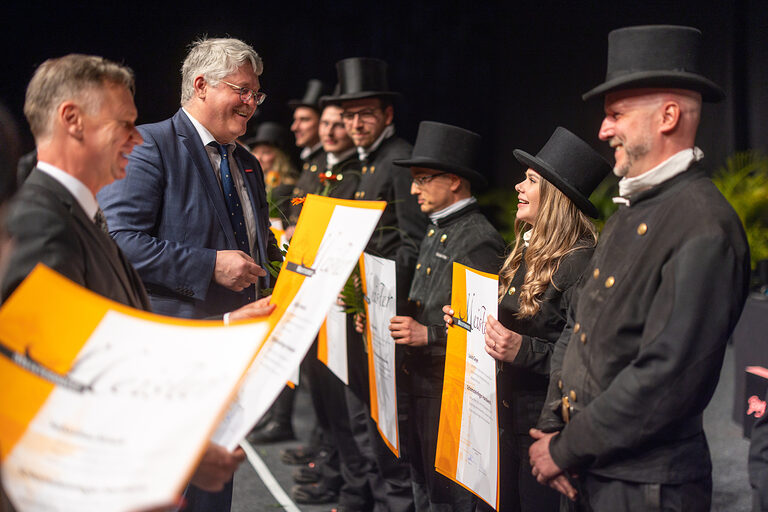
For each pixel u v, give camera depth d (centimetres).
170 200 217
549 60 729
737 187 534
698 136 601
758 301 378
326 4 778
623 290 144
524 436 197
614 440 138
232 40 228
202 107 224
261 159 511
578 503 154
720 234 133
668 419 134
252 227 239
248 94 225
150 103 702
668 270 136
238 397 153
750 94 560
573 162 202
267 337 164
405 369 246
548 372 186
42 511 104
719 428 385
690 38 144
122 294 152
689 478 141
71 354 114
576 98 695
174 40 707
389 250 299
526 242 212
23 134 358
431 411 233
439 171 242
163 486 104
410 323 224
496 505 179
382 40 795
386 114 334
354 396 298
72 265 135
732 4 559
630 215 150
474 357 195
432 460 233
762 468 147
